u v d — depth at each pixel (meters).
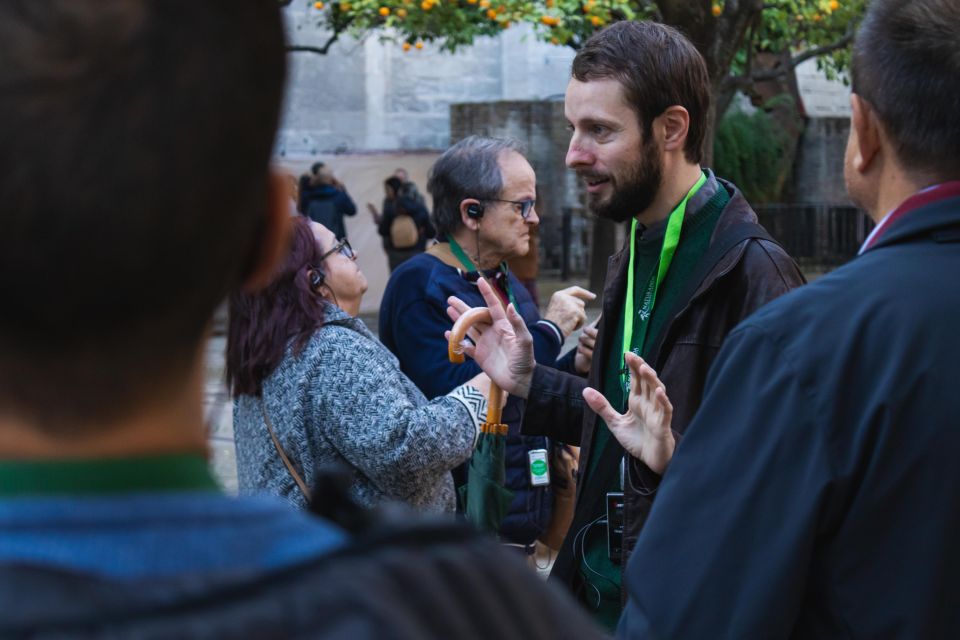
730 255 2.14
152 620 0.57
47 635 0.55
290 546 0.66
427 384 3.10
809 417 1.38
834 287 1.44
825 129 20.09
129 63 0.61
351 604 0.60
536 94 19.91
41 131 0.59
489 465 2.54
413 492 2.54
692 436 1.46
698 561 1.41
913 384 1.36
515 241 3.23
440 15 11.19
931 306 1.39
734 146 18.48
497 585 0.68
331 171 15.80
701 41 8.59
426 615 0.63
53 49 0.60
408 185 14.35
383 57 19.70
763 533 1.39
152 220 0.61
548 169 18.39
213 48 0.63
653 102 2.25
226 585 0.60
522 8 9.39
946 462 1.34
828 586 1.39
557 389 2.43
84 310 0.61
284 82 0.69
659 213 2.31
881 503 1.36
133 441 0.64
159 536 0.62
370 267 16.23
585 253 18.39
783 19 11.67
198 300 0.66
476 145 3.26
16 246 0.59
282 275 2.50
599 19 9.34
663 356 2.19
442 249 3.28
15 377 0.62
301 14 19.19
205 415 0.73
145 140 0.61
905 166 1.50
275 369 2.48
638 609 1.46
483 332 2.46
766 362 1.43
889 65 1.49
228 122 0.64
